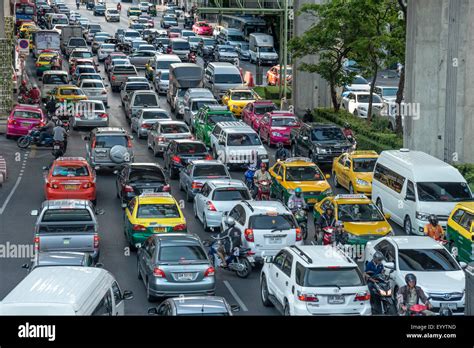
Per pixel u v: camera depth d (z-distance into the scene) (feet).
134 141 250.57
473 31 200.03
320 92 299.58
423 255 117.39
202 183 173.88
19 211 170.71
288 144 243.19
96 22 629.51
